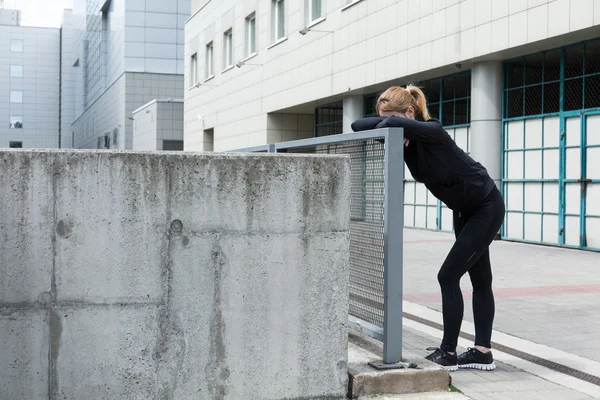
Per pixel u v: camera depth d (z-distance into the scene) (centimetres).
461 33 1523
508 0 1377
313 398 370
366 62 1948
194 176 348
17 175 329
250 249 356
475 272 454
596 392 405
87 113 8850
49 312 334
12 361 331
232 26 3181
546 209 1388
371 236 428
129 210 340
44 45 12512
